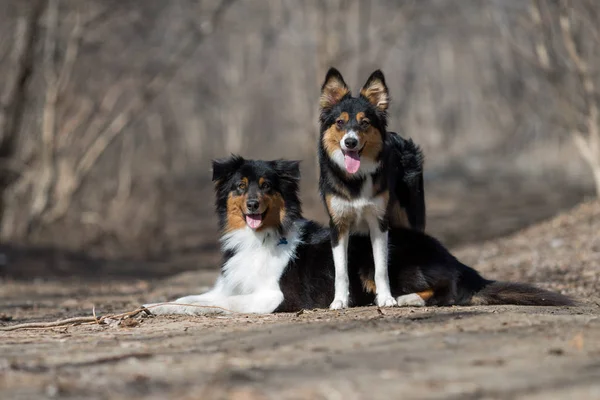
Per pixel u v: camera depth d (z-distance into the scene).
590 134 18.36
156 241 24.25
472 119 66.69
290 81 59.38
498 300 8.25
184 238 25.59
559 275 11.52
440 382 4.44
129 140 33.88
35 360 5.43
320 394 4.26
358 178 7.74
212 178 8.42
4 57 24.62
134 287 13.94
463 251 16.67
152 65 28.05
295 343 5.68
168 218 30.22
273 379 4.62
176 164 51.66
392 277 8.16
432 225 24.47
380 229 7.91
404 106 56.44
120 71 28.53
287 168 8.30
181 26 28.69
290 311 8.05
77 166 24.45
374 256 7.95
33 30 21.84
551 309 7.76
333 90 8.17
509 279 11.62
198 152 63.12
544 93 28.56
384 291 7.91
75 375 4.88
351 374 4.68
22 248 20.11
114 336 6.55
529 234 16.47
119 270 18.61
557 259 12.96
